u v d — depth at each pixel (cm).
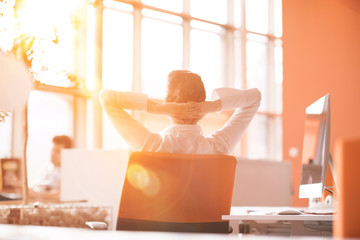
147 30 1098
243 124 201
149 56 1091
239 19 1284
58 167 559
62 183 373
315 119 221
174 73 194
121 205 170
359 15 761
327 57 808
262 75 1346
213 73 1226
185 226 173
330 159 214
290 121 873
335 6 799
